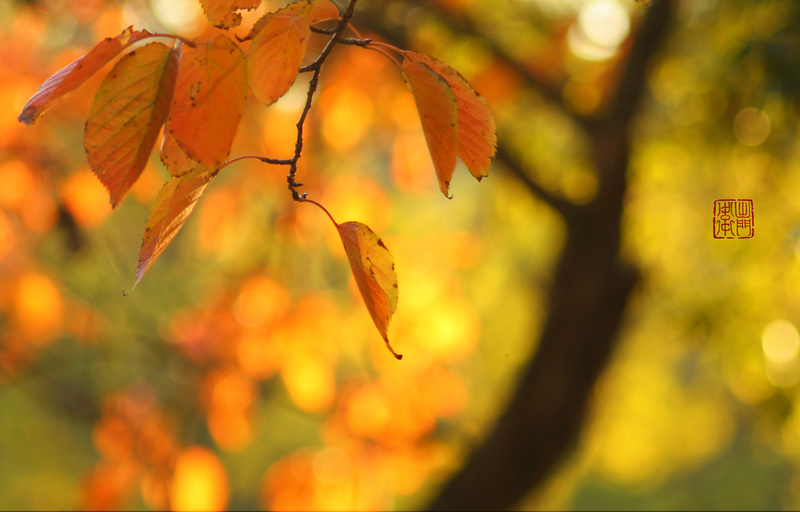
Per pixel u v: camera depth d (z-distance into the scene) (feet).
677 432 60.39
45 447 36.99
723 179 16.20
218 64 6.49
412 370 17.24
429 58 6.59
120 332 20.26
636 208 17.44
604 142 14.76
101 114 6.45
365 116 18.49
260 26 6.51
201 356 17.35
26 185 15.89
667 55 16.01
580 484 64.59
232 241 19.47
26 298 17.17
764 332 15.89
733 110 14.23
